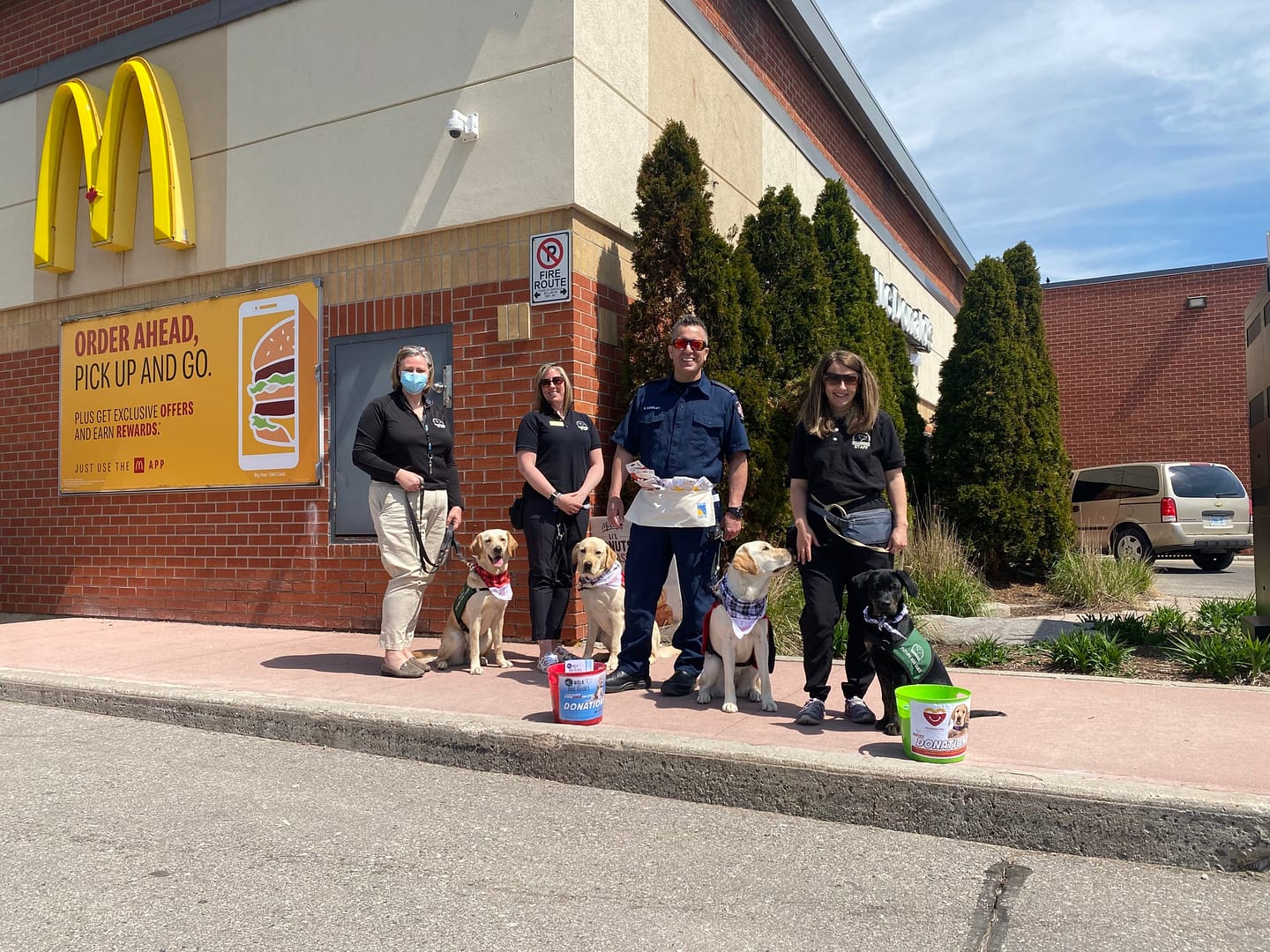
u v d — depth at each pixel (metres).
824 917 2.85
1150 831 3.29
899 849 3.44
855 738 4.23
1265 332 6.24
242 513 8.37
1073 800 3.39
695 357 5.36
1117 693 5.15
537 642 6.01
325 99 8.06
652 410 5.47
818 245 9.72
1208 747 3.99
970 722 4.47
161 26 8.95
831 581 4.64
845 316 10.00
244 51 8.50
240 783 4.25
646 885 3.10
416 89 7.63
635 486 7.27
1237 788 3.39
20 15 10.03
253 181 8.41
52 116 9.32
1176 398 20.03
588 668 4.67
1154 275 20.28
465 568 7.33
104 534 9.21
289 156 8.22
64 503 9.51
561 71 7.04
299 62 8.21
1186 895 3.02
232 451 8.46
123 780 4.28
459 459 7.36
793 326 8.47
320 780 4.30
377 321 7.78
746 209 9.96
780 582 7.33
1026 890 3.05
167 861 3.29
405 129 7.68
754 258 8.62
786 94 11.44
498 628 6.26
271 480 8.23
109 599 9.13
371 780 4.31
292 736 5.01
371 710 4.90
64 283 9.55
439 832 3.61
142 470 9.00
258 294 8.37
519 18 7.22
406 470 5.88
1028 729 4.32
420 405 6.06
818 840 3.53
